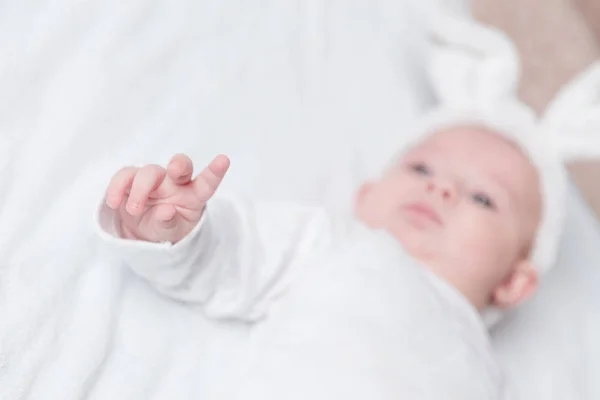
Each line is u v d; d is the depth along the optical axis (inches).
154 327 31.7
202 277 31.7
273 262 34.2
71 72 36.5
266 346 32.5
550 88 67.2
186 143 38.3
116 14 39.8
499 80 49.3
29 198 31.7
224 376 32.2
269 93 44.3
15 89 34.3
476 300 40.2
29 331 28.4
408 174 42.1
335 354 30.9
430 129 47.1
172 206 27.4
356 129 47.4
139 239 29.2
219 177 28.0
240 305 33.2
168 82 40.1
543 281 45.8
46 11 37.8
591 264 47.2
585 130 45.6
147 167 28.0
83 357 28.9
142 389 29.9
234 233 33.4
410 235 39.7
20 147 33.1
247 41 45.4
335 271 34.4
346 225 37.0
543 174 44.9
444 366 32.8
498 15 70.9
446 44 52.6
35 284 29.6
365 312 32.7
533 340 42.6
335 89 48.2
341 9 52.1
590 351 43.2
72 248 31.3
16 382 27.3
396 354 31.7
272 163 41.3
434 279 37.3
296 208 36.2
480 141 44.1
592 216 51.0
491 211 41.0
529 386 40.4
